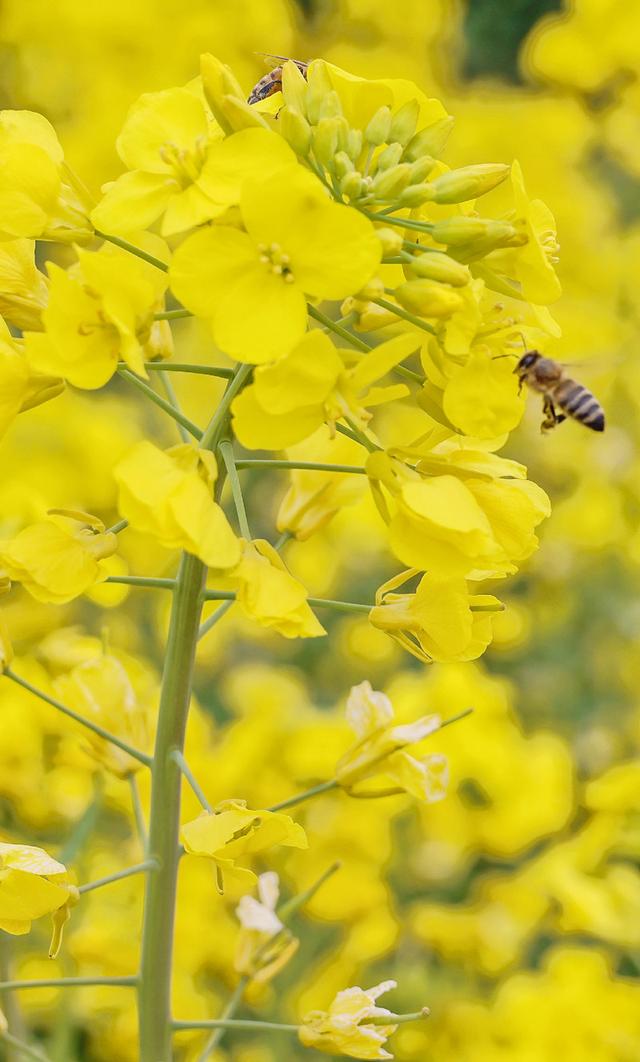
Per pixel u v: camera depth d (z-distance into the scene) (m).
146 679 0.51
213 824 0.39
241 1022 0.42
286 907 0.44
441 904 0.60
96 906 0.51
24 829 0.52
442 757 0.43
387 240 0.39
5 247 0.40
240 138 0.38
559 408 0.45
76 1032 0.53
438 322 0.39
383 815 0.53
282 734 0.53
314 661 0.79
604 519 0.78
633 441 0.80
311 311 0.39
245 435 0.38
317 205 0.38
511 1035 0.52
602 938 0.56
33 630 0.52
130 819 0.52
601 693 0.78
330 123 0.40
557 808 0.57
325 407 0.38
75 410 0.70
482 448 0.41
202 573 0.41
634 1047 0.52
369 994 0.42
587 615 0.79
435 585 0.41
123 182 0.39
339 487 0.43
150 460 0.38
